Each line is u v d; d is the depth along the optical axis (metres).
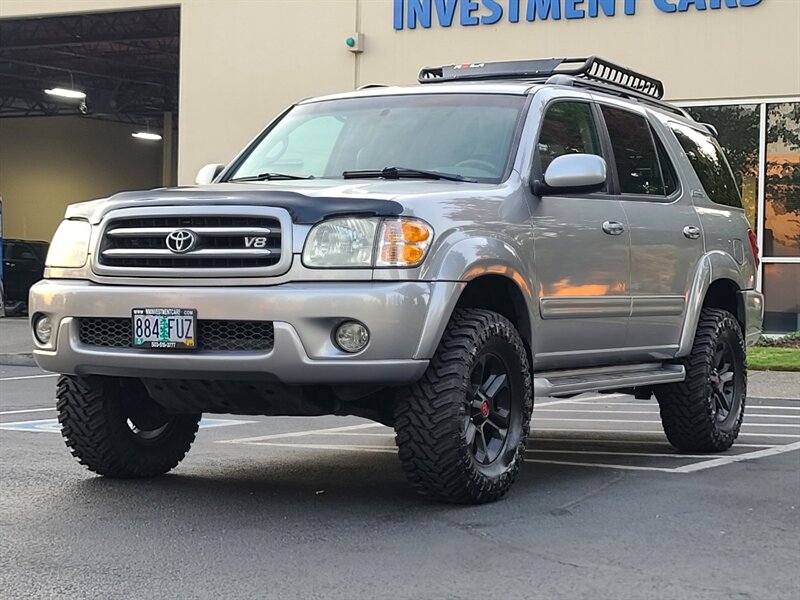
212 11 19.53
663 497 5.99
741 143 16.41
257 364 5.23
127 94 40.38
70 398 6.15
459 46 17.86
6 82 38.72
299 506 5.70
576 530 5.20
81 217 5.84
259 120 19.30
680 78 16.59
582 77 7.45
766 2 16.14
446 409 5.40
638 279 6.97
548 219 6.21
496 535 5.08
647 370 7.20
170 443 6.56
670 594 4.21
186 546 4.87
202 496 5.96
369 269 5.23
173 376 5.45
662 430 9.18
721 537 5.09
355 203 5.30
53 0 21.52
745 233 8.45
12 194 41.38
